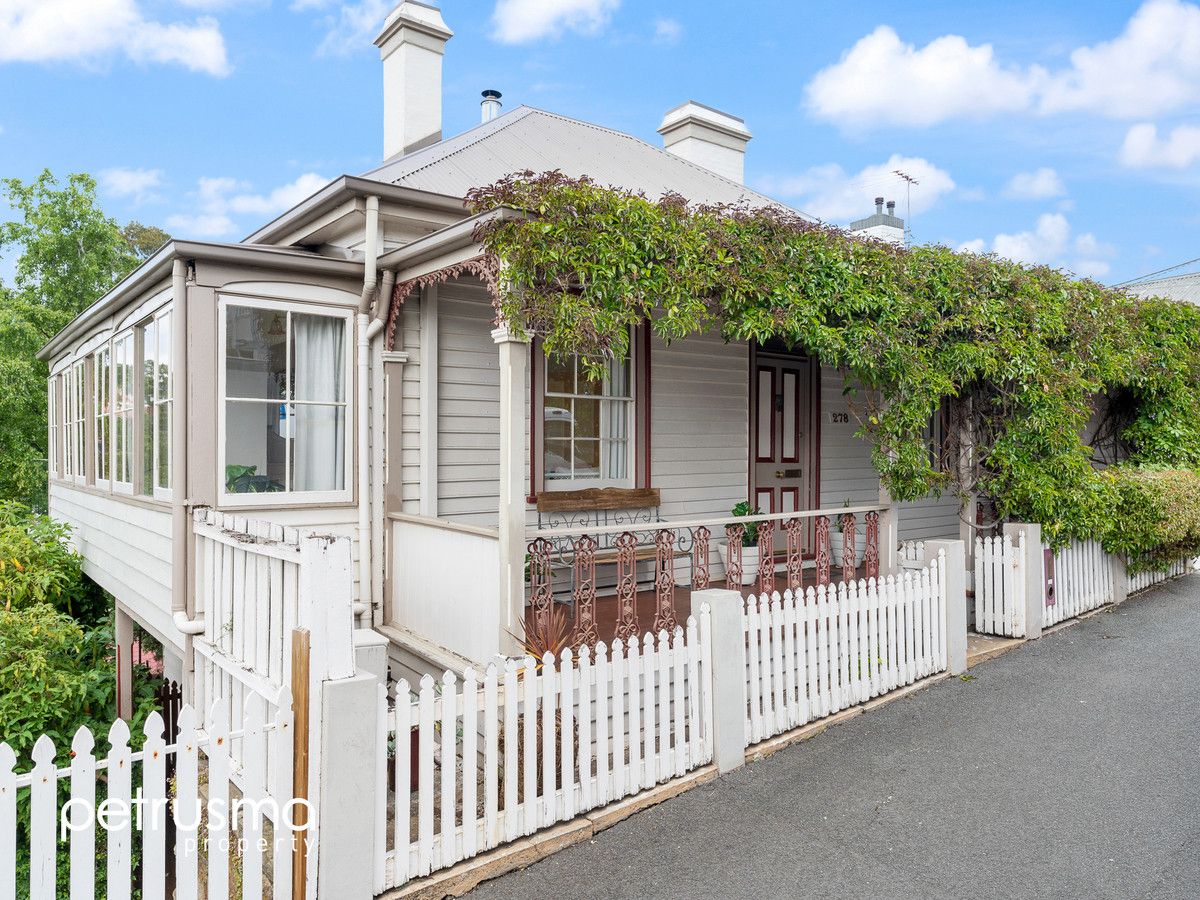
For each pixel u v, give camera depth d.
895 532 7.57
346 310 6.60
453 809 3.77
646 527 5.62
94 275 19.44
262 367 6.19
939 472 7.80
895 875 3.90
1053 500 8.15
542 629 5.07
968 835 4.28
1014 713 6.08
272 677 4.01
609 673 4.50
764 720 5.41
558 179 5.23
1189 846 4.17
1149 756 5.31
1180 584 10.91
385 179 7.49
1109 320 9.16
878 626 6.38
